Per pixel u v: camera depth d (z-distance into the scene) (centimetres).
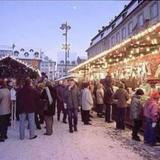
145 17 3009
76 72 4069
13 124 1432
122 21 3766
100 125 1404
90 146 924
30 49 7588
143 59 1602
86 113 1424
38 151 858
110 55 1908
